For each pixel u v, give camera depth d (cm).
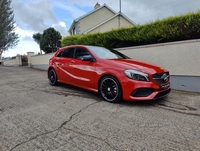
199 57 466
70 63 471
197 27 499
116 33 694
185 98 410
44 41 2688
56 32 2745
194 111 317
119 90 352
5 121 265
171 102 376
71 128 241
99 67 390
